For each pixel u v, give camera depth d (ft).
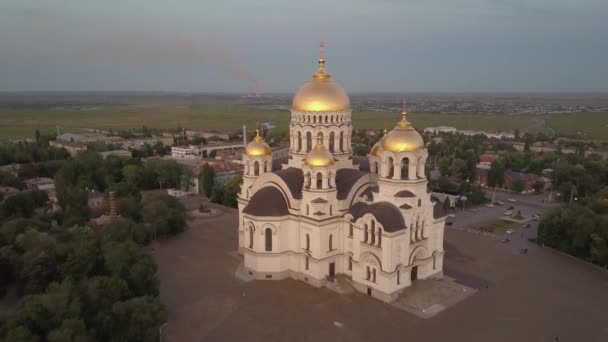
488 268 366.63
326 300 308.40
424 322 279.08
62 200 488.02
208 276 349.82
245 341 260.01
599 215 401.90
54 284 259.80
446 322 279.28
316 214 321.32
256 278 343.46
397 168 305.94
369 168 384.06
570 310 295.69
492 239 440.86
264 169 383.24
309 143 367.45
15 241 342.44
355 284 322.55
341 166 371.35
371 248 305.73
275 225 335.88
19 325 223.92
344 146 374.22
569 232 392.27
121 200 472.44
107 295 260.83
